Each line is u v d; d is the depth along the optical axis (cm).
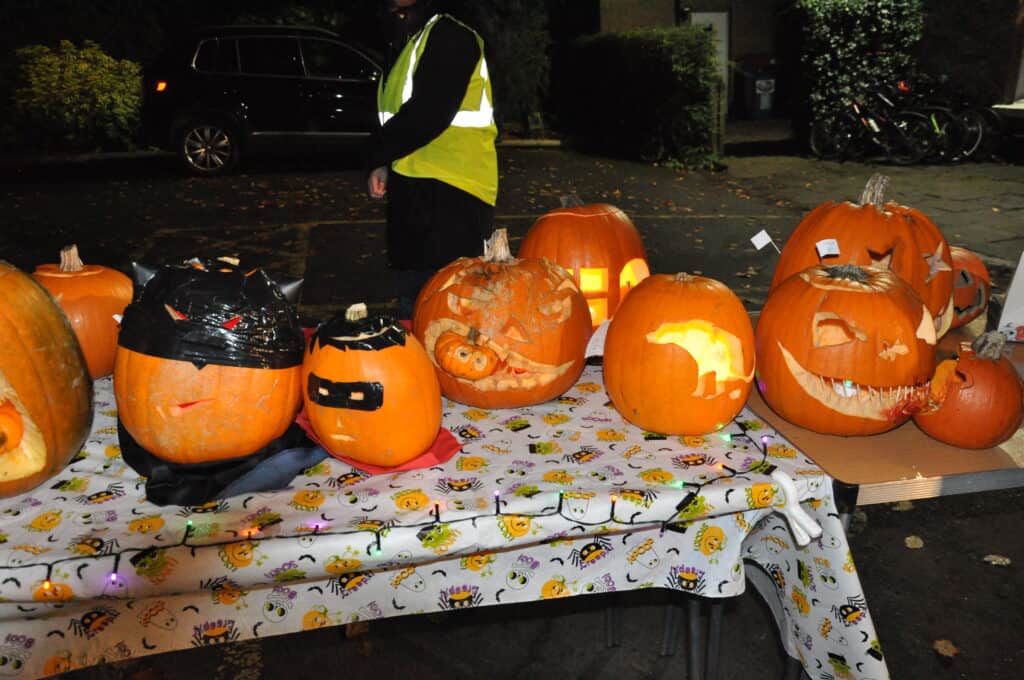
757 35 1798
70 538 154
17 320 161
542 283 202
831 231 228
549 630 289
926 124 1175
